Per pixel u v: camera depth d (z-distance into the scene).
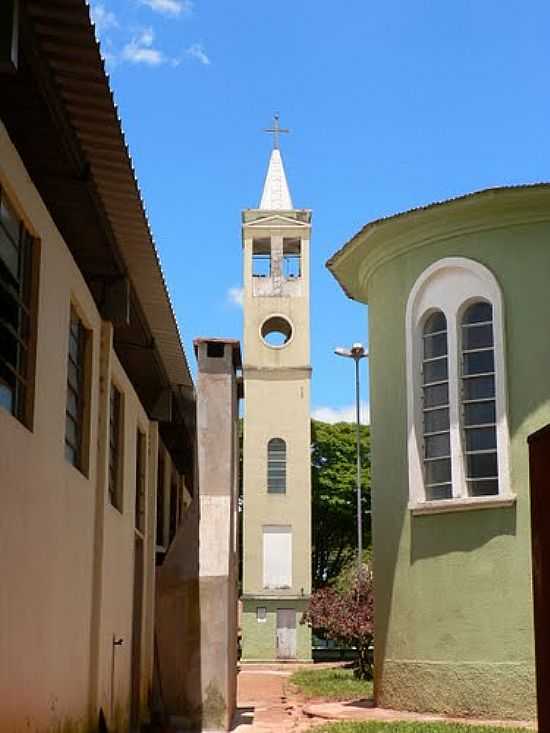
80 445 11.54
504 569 15.12
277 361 46.16
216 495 15.57
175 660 15.09
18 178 8.20
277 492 45.28
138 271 12.25
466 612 15.38
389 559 16.78
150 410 17.36
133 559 15.19
